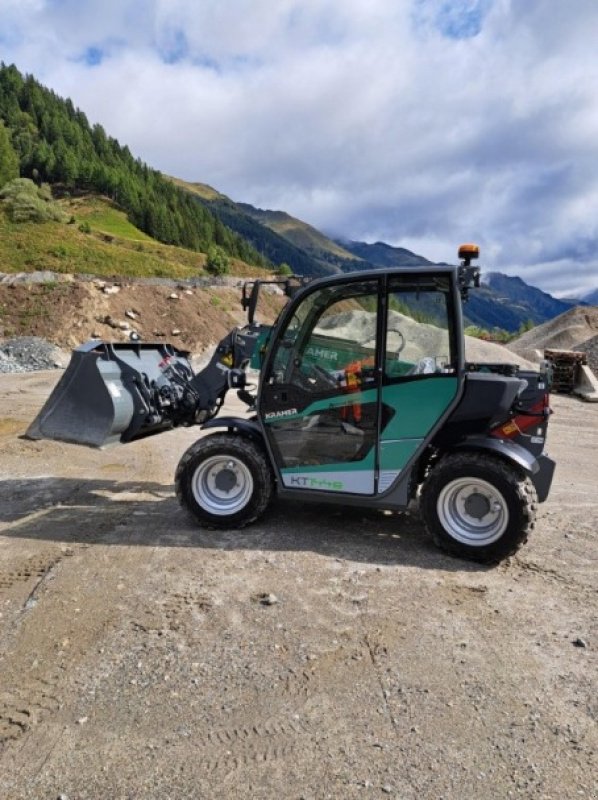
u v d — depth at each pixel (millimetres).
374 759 2445
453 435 4707
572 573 4352
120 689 2900
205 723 2660
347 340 4738
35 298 28938
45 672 3043
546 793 2271
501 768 2400
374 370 4656
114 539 4918
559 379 16625
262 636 3396
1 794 2252
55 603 3781
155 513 5648
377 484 4754
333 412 4809
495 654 3246
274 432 5000
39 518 5496
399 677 3020
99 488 6602
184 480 5145
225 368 6148
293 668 3084
